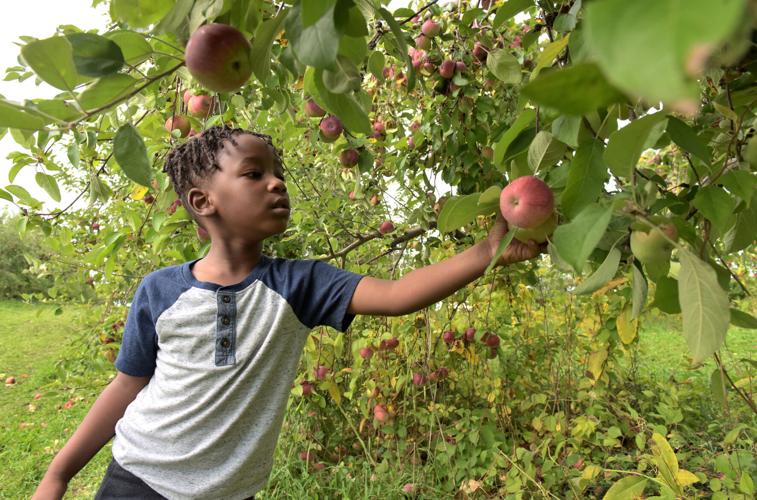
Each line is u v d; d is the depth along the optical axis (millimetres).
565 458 2553
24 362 6727
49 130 673
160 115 1850
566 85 331
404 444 2854
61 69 652
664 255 695
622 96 335
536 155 844
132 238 2445
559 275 3326
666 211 905
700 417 3139
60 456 1308
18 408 4930
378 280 1230
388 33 1334
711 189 817
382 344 2795
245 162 1221
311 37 584
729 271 880
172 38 875
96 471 3529
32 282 12961
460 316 3125
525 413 3225
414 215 2305
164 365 1256
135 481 1231
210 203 1266
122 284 3322
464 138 2104
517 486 2098
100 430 1332
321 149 2906
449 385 3148
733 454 1702
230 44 717
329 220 2508
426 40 2000
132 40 730
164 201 1811
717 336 542
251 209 1217
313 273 1275
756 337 5391
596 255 908
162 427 1217
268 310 1229
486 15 1846
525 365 3377
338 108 789
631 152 649
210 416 1198
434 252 2658
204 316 1225
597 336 2707
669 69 203
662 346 5664
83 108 705
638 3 216
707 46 202
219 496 1204
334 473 2922
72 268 3820
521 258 977
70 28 1350
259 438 1230
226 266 1295
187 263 1354
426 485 2643
